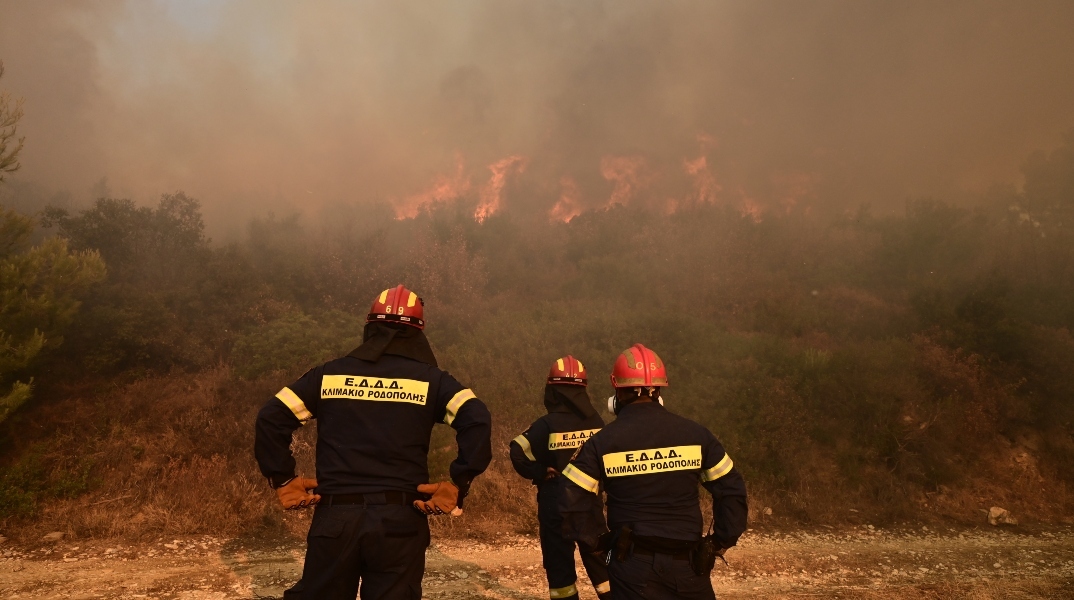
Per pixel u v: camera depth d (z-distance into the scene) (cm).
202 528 646
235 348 967
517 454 451
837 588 567
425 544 276
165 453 773
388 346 289
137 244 1255
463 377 1003
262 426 269
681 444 302
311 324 1027
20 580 509
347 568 257
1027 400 996
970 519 836
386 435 271
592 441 304
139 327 948
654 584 284
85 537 617
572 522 296
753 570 609
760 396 941
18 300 750
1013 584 594
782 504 827
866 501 854
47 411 800
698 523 299
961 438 952
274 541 625
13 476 670
